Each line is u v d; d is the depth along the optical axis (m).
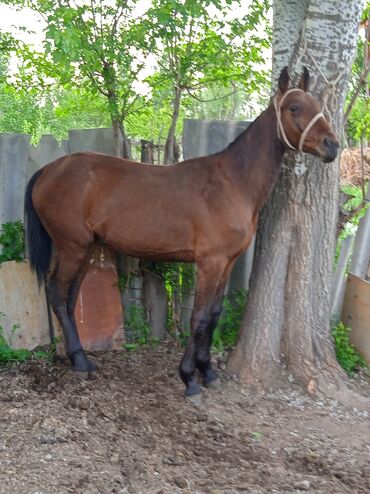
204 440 4.30
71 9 5.01
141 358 5.64
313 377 5.15
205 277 4.86
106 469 3.69
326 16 4.86
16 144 5.84
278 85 4.82
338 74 4.96
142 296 6.05
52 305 5.22
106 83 5.97
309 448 4.30
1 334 5.34
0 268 5.42
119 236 5.01
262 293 5.27
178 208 4.85
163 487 3.56
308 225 5.19
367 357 5.67
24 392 4.72
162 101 6.68
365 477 3.93
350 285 6.00
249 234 4.91
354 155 7.95
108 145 6.07
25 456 3.75
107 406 4.62
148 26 5.62
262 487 3.66
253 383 5.18
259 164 4.83
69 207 5.03
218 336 5.79
